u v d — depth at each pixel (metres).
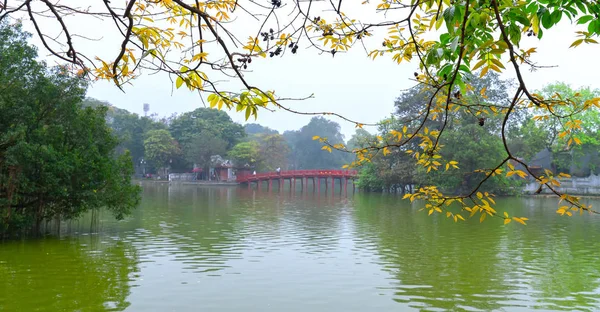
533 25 3.02
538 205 35.12
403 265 13.02
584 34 2.92
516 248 15.95
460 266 12.95
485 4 2.79
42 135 16.16
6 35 16.14
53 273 11.58
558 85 46.41
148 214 25.89
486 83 43.34
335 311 8.95
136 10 3.42
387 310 9.02
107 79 3.11
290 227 20.98
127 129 82.62
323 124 104.88
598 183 47.84
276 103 2.89
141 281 10.91
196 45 2.91
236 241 16.80
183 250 14.86
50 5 2.79
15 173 15.39
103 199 17.44
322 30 3.50
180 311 8.84
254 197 43.00
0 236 16.67
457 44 2.52
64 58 2.99
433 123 42.66
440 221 23.72
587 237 18.55
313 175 58.41
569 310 9.14
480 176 43.06
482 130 40.09
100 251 14.53
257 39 2.92
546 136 46.41
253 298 9.70
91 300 9.42
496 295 10.09
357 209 30.98
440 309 9.15
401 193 51.22
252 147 74.88
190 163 79.62
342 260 13.60
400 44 3.82
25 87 16.69
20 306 8.98
